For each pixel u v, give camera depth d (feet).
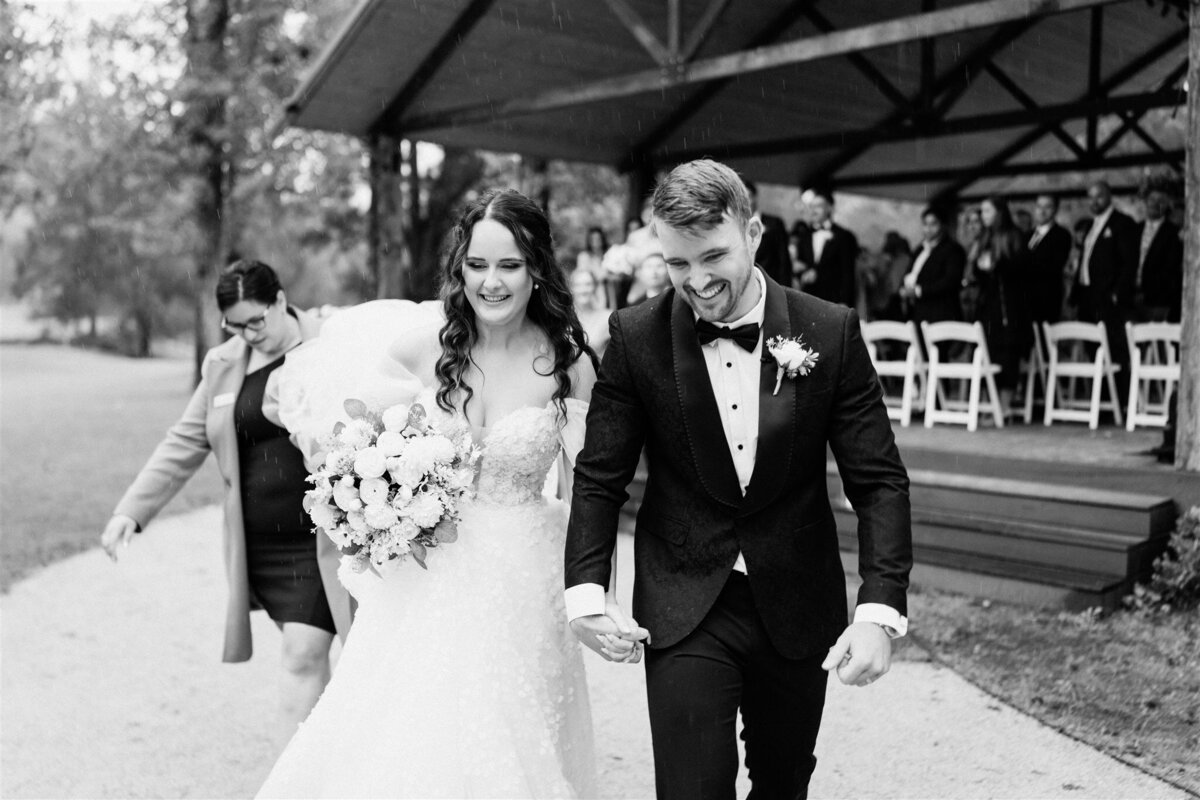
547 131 39.32
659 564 8.60
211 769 14.11
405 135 36.81
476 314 9.93
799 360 8.08
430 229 71.26
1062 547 19.74
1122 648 16.97
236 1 59.82
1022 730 14.24
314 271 168.25
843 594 8.70
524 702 9.41
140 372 135.23
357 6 30.71
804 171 46.24
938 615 19.06
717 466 8.29
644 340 8.54
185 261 156.97
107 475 40.88
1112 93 42.91
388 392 10.11
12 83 52.95
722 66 26.86
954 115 42.60
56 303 200.03
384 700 9.41
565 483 10.67
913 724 14.61
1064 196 49.47
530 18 31.45
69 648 19.60
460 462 9.48
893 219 69.10
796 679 8.50
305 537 12.42
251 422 12.46
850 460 8.37
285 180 67.00
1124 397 32.07
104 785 13.62
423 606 9.52
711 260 7.73
